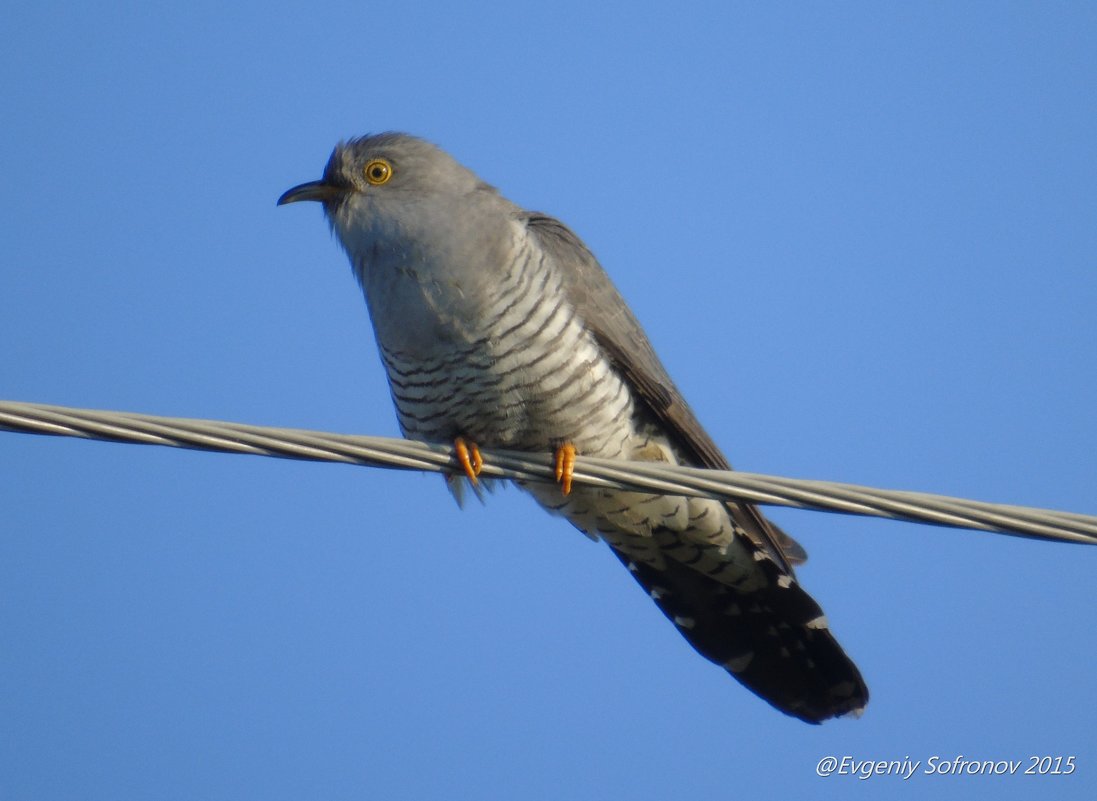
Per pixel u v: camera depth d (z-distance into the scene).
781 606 11.77
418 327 10.66
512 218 10.94
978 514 7.54
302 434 7.74
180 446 7.53
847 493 7.73
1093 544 7.50
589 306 10.90
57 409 7.28
